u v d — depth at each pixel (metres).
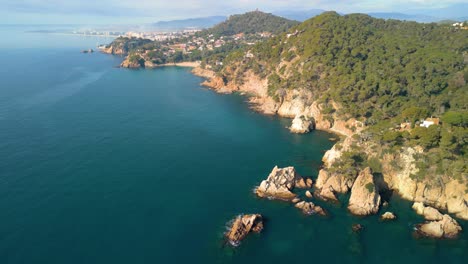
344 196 106.50
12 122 172.25
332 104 174.00
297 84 198.50
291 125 176.88
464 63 177.00
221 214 97.25
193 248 83.75
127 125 173.25
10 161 126.94
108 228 89.94
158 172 121.94
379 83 166.38
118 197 104.75
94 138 153.50
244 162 131.62
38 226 89.75
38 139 150.00
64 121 176.38
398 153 112.31
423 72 172.00
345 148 124.06
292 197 105.38
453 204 98.44
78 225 90.75
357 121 160.50
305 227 91.94
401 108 149.12
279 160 133.75
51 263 77.31
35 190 107.06
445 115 113.38
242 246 84.75
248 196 106.81
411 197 104.62
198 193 108.25
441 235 87.62
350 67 191.88
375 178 111.31
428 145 107.56
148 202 102.50
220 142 152.88
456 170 100.62
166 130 167.50
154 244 84.69
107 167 124.62
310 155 138.75
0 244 82.69
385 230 90.62
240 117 193.25
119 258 79.69
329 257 81.56
